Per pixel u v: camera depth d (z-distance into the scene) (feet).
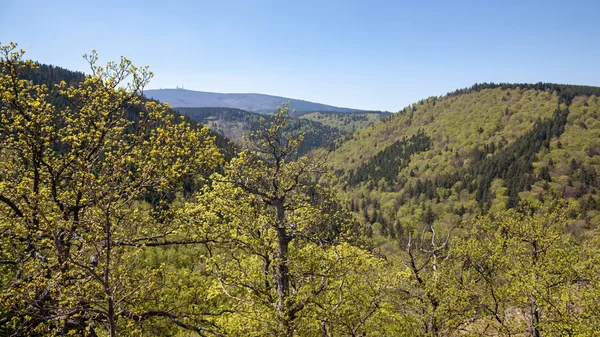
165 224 45.80
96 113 42.80
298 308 44.91
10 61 37.24
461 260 66.23
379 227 437.17
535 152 516.32
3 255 34.45
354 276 51.57
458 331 60.49
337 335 50.52
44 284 25.85
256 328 40.68
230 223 50.16
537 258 66.90
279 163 52.85
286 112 52.70
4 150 44.06
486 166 531.91
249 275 48.67
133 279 29.58
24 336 30.48
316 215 54.44
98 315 32.40
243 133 53.01
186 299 45.21
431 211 457.27
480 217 71.15
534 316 59.67
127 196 35.58
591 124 545.44
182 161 39.50
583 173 427.74
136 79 43.37
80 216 33.81
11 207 35.29
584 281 56.18
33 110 38.09
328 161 56.34
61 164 42.45
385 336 60.23
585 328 45.91
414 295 60.75
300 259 47.29
